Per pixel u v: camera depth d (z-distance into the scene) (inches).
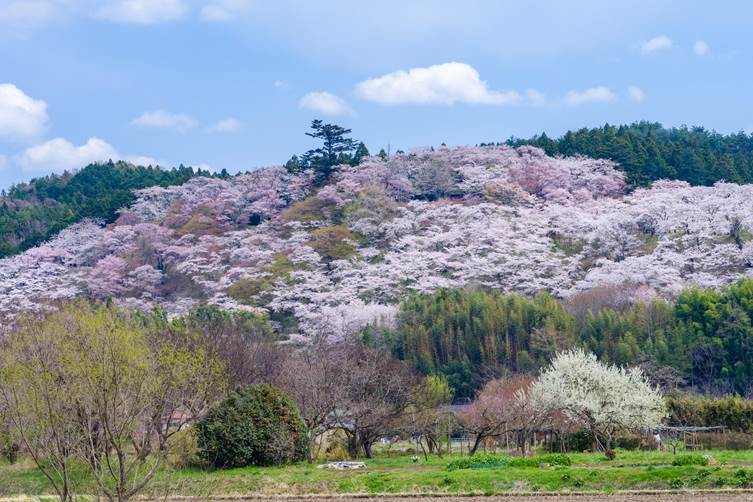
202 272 4564.5
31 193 7677.2
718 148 6894.7
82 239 5364.2
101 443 1007.0
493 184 5172.2
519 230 4520.2
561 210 4766.2
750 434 1782.7
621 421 1581.0
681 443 1712.6
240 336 2293.3
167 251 4857.3
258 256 4584.2
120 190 6181.1
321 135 5792.3
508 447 1873.8
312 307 3860.7
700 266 3900.1
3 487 1290.6
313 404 1736.0
